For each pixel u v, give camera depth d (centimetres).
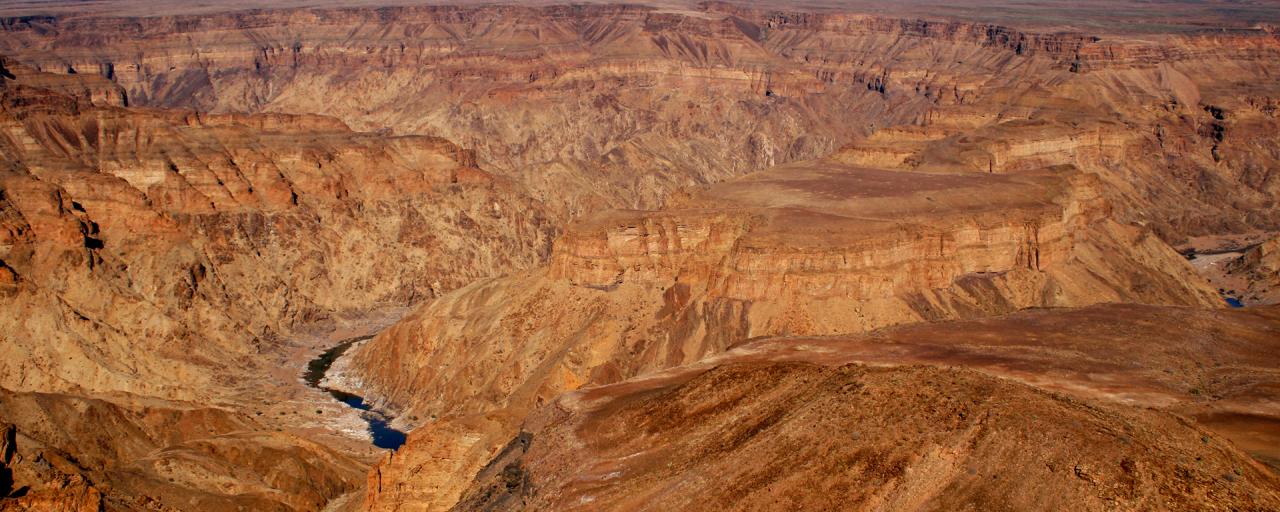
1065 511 7650
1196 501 7512
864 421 9050
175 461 13050
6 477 11600
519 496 10131
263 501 12762
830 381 9981
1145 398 11262
